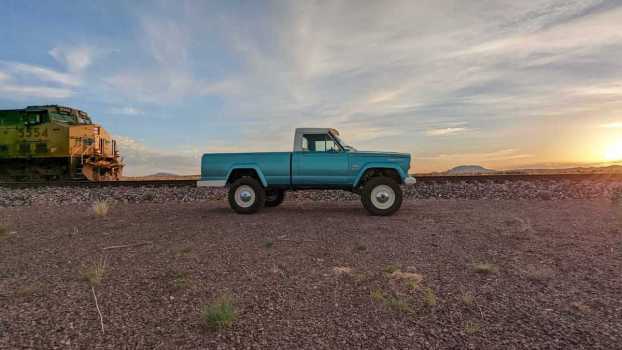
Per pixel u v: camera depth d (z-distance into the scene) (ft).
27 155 55.11
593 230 18.52
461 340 7.78
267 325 8.61
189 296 10.45
